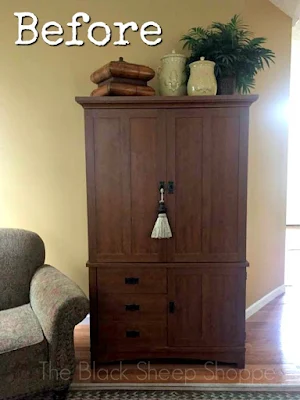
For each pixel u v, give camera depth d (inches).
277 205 133.1
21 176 111.2
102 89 87.4
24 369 71.6
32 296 86.5
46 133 110.2
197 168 88.0
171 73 92.0
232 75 91.5
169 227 88.4
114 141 87.7
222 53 89.4
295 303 132.7
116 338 92.1
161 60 94.9
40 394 81.8
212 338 92.0
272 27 120.8
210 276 90.3
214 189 88.6
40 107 109.3
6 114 109.0
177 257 90.2
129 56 108.8
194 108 86.2
